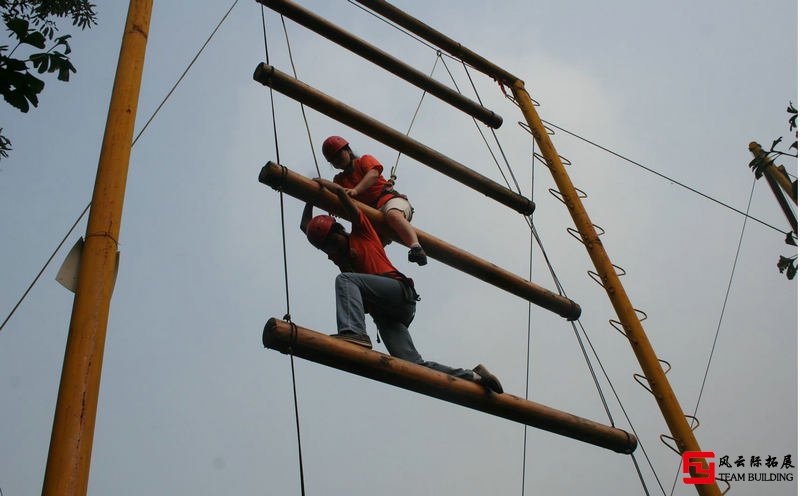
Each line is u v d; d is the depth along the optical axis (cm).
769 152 824
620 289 716
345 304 533
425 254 614
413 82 818
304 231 611
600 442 589
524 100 865
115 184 411
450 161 735
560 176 793
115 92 446
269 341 470
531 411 550
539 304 673
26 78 496
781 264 749
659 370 674
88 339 363
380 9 851
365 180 636
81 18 805
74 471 328
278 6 770
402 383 511
